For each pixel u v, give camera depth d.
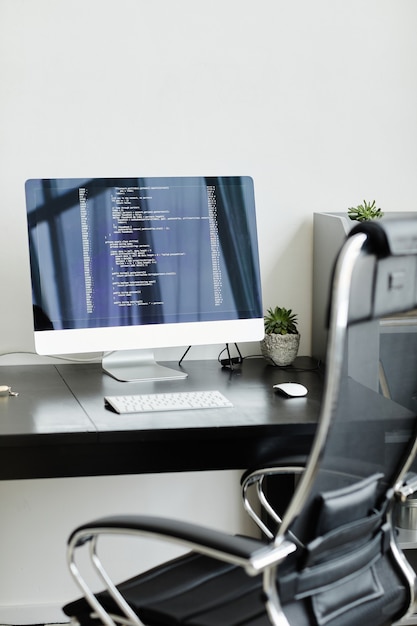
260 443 2.08
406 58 2.72
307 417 2.08
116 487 2.73
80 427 1.99
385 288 1.47
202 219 2.46
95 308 2.39
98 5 2.54
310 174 2.72
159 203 2.43
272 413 2.11
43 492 2.69
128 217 2.41
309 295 2.76
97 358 2.66
